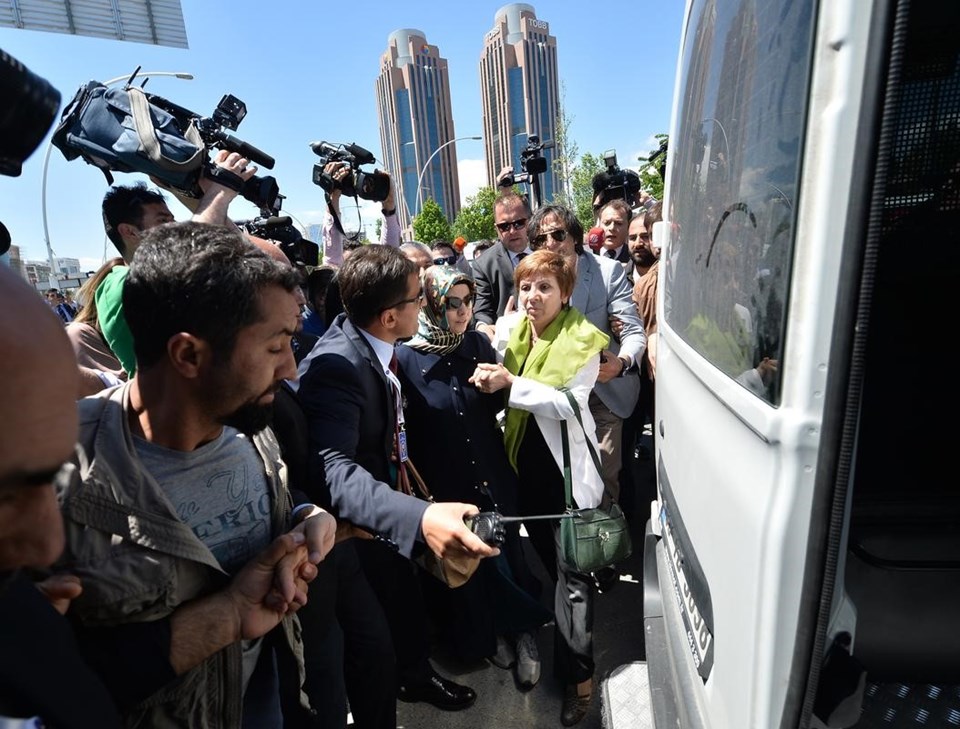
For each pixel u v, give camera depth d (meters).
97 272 2.17
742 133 1.29
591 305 3.29
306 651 1.80
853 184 0.80
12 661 0.61
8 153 0.71
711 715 1.21
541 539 2.66
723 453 1.18
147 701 1.10
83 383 1.91
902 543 1.44
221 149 2.39
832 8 0.85
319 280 3.82
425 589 2.62
